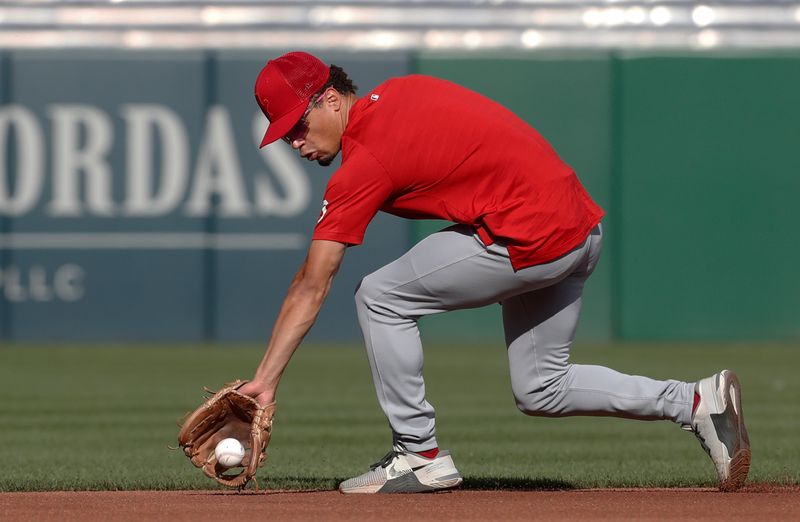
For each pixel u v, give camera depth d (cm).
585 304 5150
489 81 5172
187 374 4156
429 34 5481
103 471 2130
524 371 1669
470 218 1564
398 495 1662
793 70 5162
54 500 1667
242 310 5178
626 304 5150
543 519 1436
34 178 5131
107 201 5147
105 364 4478
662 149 5156
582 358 4491
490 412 3244
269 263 5172
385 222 5106
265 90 1584
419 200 1580
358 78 5178
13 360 4625
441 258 1582
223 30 5441
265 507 1546
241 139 5156
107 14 5428
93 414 3206
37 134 5122
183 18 5444
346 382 3981
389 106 1566
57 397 3591
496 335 5247
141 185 5150
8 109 5112
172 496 1716
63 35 5397
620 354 4672
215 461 1582
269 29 5453
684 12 5478
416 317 1633
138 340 5169
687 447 2564
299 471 2108
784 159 5159
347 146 1572
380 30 5475
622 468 2148
